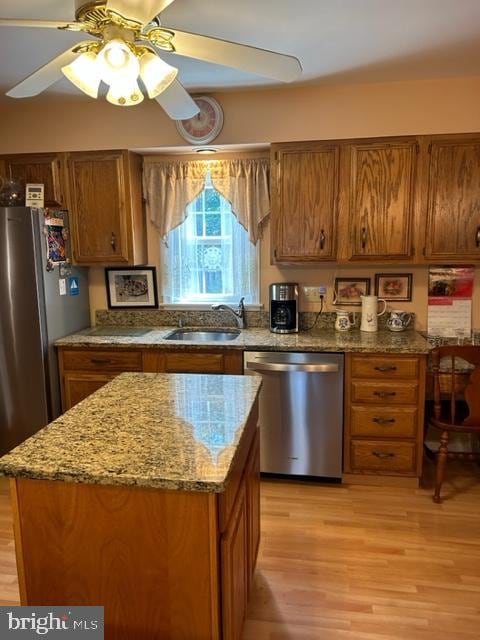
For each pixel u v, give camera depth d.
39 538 1.31
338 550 2.27
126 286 3.51
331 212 2.93
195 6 1.85
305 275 3.31
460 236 2.83
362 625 1.83
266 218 3.28
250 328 3.36
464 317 3.15
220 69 2.53
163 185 3.32
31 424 2.98
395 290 3.23
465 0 1.82
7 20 1.39
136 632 1.33
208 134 2.99
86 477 1.22
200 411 1.69
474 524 2.47
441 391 2.85
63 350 3.02
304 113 2.93
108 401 1.80
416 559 2.20
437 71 2.64
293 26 2.04
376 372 2.73
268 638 1.77
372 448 2.81
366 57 2.42
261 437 2.88
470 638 1.77
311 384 2.77
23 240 2.81
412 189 2.84
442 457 2.63
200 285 3.47
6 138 3.18
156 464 1.27
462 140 2.76
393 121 2.86
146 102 3.05
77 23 1.42
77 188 3.14
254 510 1.91
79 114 3.11
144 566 1.29
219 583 1.29
